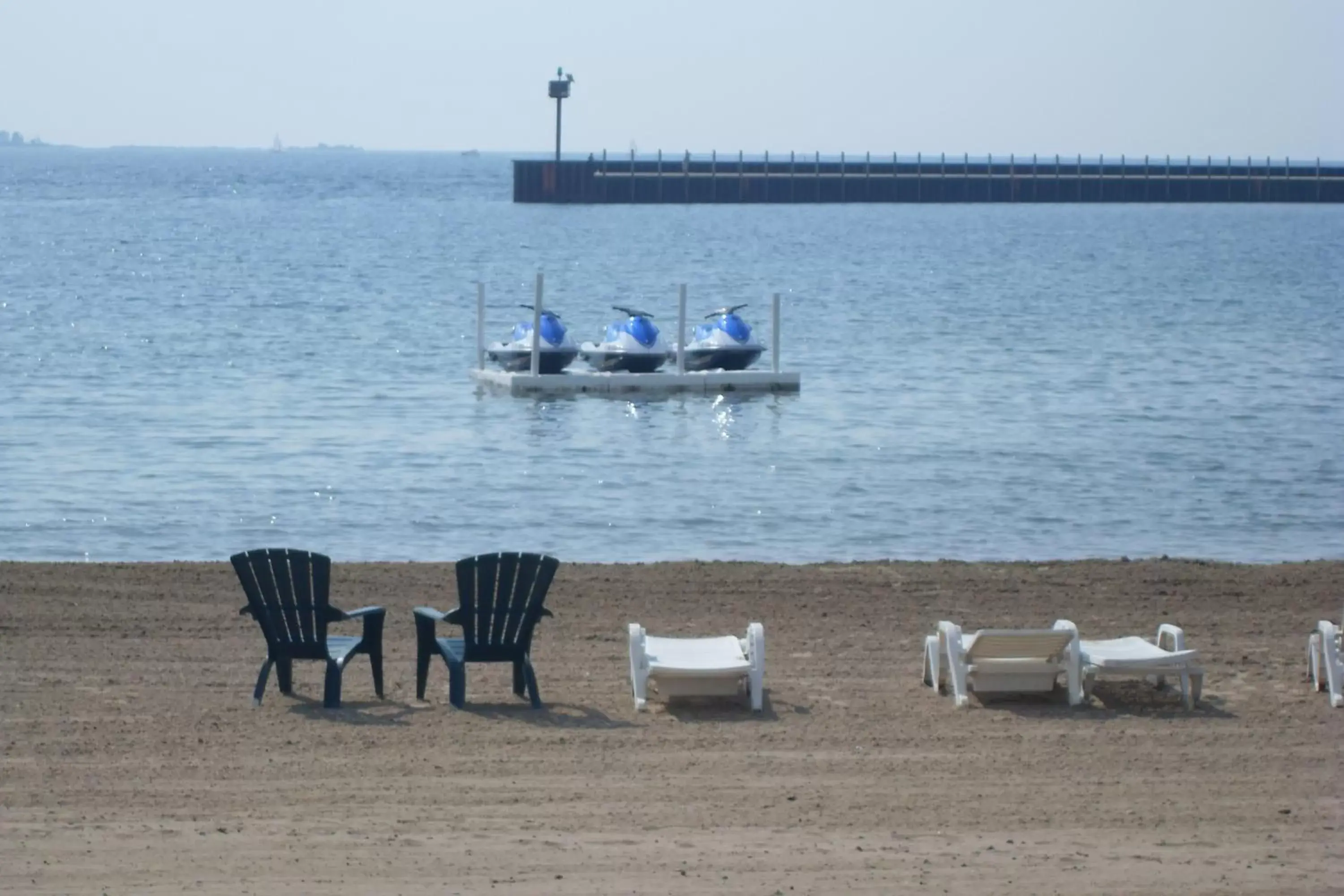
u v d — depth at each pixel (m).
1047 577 41.41
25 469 58.44
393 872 21.34
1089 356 100.44
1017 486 58.03
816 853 22.34
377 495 55.03
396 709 29.31
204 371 88.12
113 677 30.78
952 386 85.75
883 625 36.16
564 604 37.59
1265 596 39.59
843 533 50.38
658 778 25.64
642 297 151.25
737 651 30.53
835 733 28.11
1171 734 28.27
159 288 151.50
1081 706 29.81
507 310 134.62
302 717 28.61
